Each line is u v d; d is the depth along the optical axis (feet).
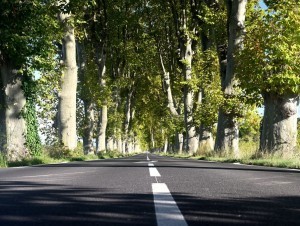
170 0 108.47
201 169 25.95
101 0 106.63
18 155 49.26
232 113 58.65
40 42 49.55
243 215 8.41
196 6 91.15
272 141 43.78
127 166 31.58
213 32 73.26
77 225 7.45
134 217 8.22
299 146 43.47
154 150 381.19
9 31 47.57
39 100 53.78
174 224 7.45
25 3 48.52
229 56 59.06
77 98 105.60
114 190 13.10
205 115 78.79
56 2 57.21
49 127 75.77
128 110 163.12
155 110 168.25
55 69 57.93
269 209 9.18
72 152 65.10
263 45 41.14
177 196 11.44
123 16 114.11
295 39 39.63
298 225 7.39
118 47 127.95
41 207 9.66
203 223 7.56
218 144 59.98
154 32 131.03
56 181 16.88
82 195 11.85
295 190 13.07
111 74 133.59
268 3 41.19
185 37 104.63
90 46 111.75
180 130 126.00
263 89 42.83
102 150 111.55
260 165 35.22
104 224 7.52
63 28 60.08
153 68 142.41
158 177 18.39
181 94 142.41
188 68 104.37
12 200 10.96
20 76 50.75
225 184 14.99
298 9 39.93
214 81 88.89
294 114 43.60
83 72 102.32
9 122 49.78
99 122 114.11
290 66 40.40
